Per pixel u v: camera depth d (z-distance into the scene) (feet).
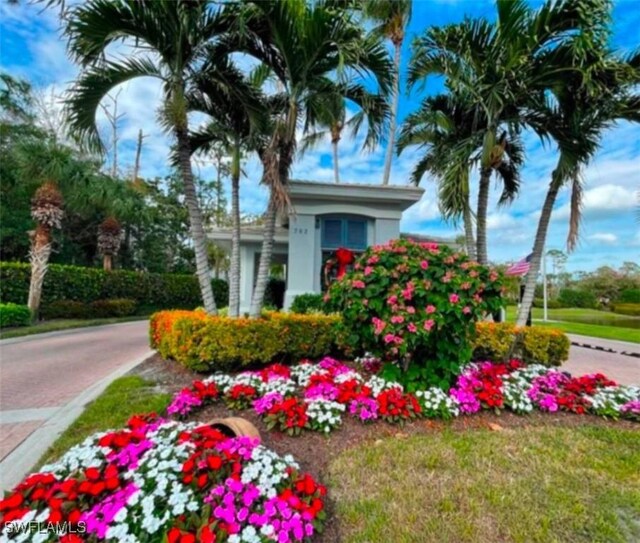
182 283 79.56
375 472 11.55
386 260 17.81
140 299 71.56
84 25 20.48
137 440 10.53
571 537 8.90
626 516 9.77
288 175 25.41
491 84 25.80
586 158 26.27
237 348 21.13
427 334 15.72
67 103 22.66
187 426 11.99
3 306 43.60
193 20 22.06
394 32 47.65
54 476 8.87
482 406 16.63
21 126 61.00
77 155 59.31
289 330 22.68
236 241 30.32
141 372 23.40
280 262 57.36
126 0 20.68
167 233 97.45
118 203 65.57
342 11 21.79
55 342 39.24
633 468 12.25
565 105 25.81
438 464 12.08
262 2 20.90
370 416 14.89
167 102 24.02
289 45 22.53
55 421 15.94
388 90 25.76
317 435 13.84
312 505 8.71
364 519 9.34
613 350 42.01
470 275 17.07
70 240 74.74
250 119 26.73
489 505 9.99
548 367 23.29
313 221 39.45
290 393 16.34
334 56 23.29
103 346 36.70
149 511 7.58
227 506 7.98
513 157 32.86
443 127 30.48
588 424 16.21
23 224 63.21
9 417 16.49
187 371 22.48
